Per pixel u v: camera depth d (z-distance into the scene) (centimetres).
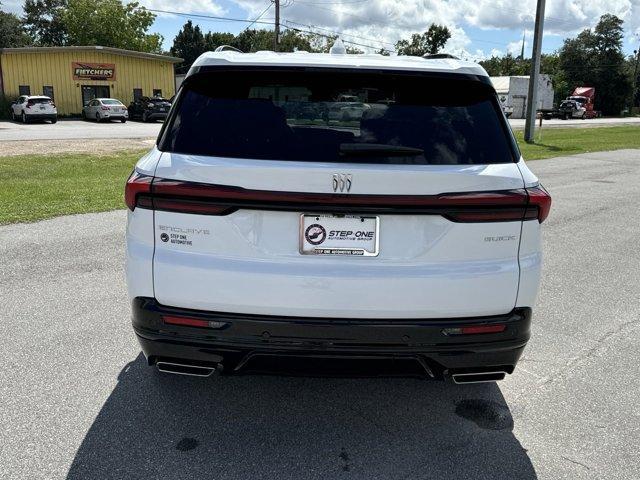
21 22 7675
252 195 257
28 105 3472
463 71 290
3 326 436
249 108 280
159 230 270
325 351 268
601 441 307
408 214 263
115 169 1445
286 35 5672
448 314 271
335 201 257
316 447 295
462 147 274
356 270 263
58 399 334
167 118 288
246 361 274
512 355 284
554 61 9581
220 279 263
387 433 310
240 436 303
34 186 1098
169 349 276
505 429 317
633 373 388
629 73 8931
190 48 10394
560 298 539
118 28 5697
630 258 682
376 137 273
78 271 571
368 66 285
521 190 270
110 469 272
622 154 2073
